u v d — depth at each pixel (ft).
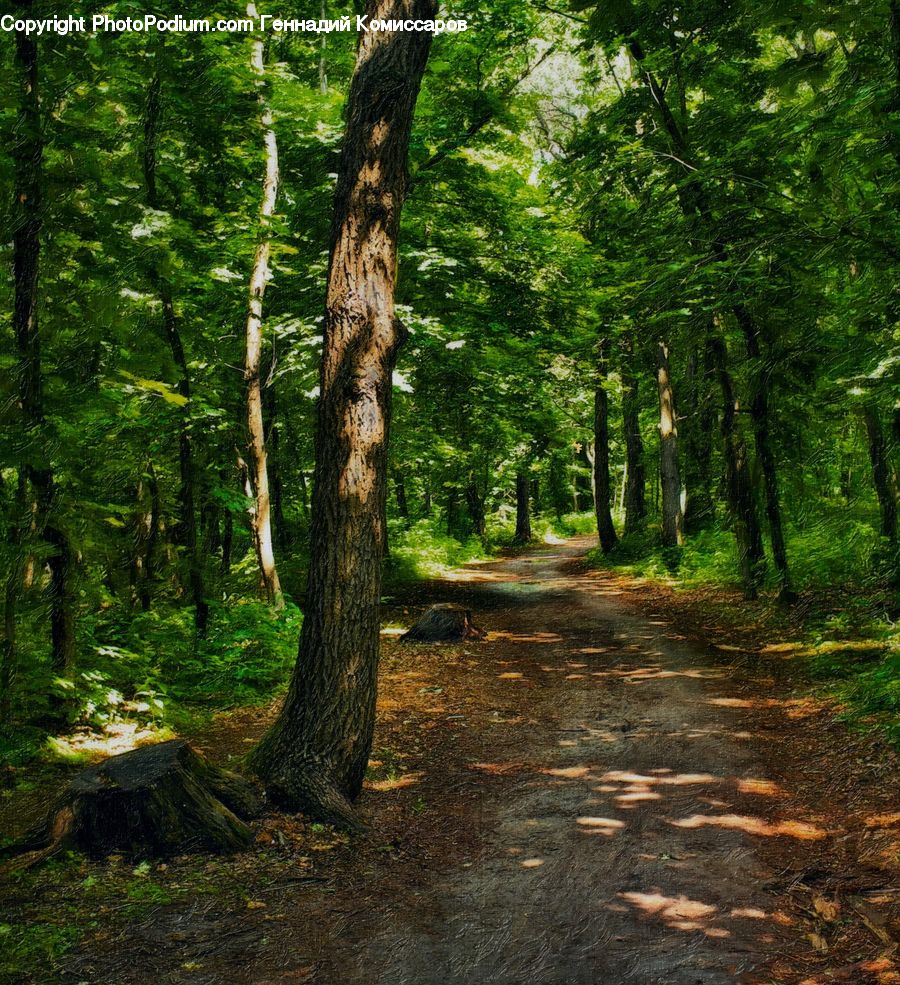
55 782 18.02
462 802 17.20
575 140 38.91
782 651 29.37
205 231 31.12
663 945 11.09
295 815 15.65
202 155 33.14
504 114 43.98
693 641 34.12
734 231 25.57
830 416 33.37
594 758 20.01
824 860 13.29
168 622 31.99
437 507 125.08
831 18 17.88
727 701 24.27
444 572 75.10
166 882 12.99
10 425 18.49
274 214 33.32
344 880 13.38
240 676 27.48
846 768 17.24
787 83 19.47
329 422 16.67
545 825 15.83
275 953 11.01
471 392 51.90
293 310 39.78
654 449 88.38
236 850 14.19
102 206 21.16
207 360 37.99
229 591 37.60
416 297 41.65
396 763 19.83
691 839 14.73
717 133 27.99
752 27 20.01
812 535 44.24
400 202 16.97
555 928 11.73
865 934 10.85
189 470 31.96
